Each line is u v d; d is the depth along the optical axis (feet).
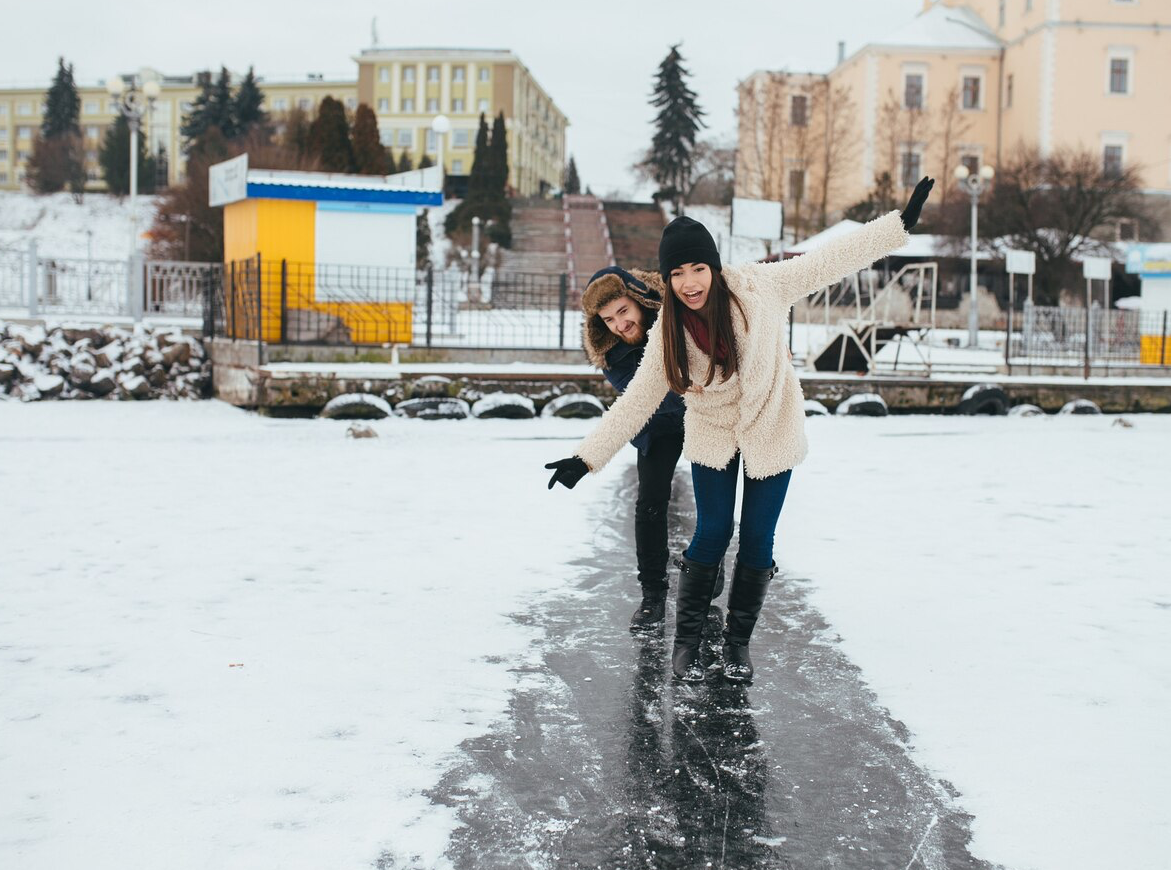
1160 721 10.66
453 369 46.73
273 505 22.61
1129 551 18.70
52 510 21.66
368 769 9.45
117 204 242.78
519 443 35.06
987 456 32.76
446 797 8.95
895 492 25.35
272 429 38.58
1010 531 20.51
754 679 12.09
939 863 7.94
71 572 16.51
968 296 130.62
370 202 51.98
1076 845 8.15
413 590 15.72
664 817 8.69
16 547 18.20
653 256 160.04
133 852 7.90
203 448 32.60
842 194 189.57
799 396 11.91
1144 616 14.49
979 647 13.14
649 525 14.20
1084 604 15.14
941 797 9.04
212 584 15.88
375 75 280.72
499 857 7.98
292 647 12.91
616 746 10.13
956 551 18.67
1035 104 176.55
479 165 175.94
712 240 11.24
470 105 277.64
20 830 8.21
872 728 10.59
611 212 182.09
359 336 52.49
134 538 19.06
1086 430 42.19
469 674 12.09
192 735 10.12
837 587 16.11
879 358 74.49
